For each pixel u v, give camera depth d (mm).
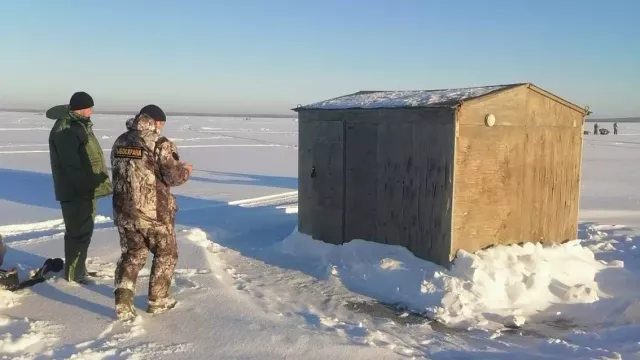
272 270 6070
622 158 26219
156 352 3527
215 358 3467
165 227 4148
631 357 3869
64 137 4652
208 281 5109
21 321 3947
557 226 6465
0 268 5211
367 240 6516
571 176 6523
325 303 4992
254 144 35031
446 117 5527
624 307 4996
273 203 11656
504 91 5773
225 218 9336
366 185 6496
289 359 3484
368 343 3838
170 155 4059
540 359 3750
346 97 7504
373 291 5383
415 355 3785
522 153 6023
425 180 5805
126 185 3996
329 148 6891
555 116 6281
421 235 5871
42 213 9461
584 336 4359
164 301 4250
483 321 4605
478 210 5727
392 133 6152
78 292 4652
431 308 4812
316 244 6961
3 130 45031
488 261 5387
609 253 7055
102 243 6492
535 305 5066
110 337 3742
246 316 4219
